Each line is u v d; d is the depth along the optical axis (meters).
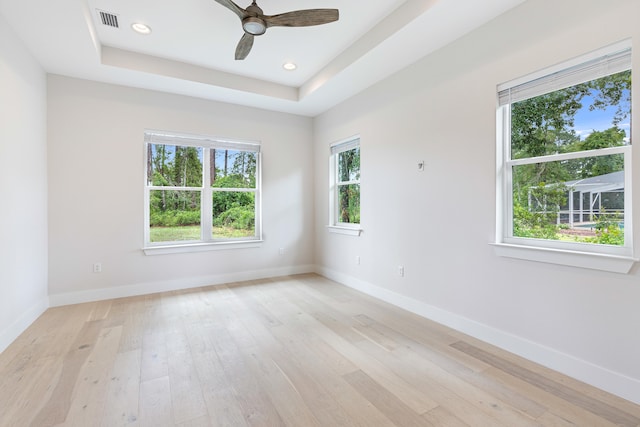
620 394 1.76
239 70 3.71
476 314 2.56
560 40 2.00
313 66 3.61
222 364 2.17
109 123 3.60
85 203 3.49
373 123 3.67
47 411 1.66
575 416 1.62
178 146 4.10
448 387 1.89
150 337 2.59
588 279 1.90
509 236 2.41
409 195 3.19
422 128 3.02
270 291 3.95
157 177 3.98
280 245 4.80
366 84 3.66
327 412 1.67
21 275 2.68
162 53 3.29
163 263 3.95
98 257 3.57
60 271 3.37
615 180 1.87
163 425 1.57
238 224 4.54
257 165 4.67
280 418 1.62
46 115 3.27
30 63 2.87
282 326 2.83
